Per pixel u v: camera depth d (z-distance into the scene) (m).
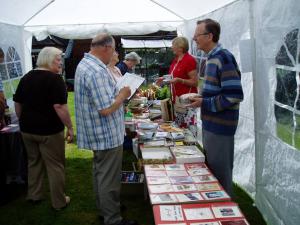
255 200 3.16
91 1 4.80
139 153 3.06
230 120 2.42
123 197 3.47
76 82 2.49
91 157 4.91
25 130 3.08
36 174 3.40
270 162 2.67
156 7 5.25
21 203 3.47
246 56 2.89
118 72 3.98
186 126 3.34
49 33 6.11
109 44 2.44
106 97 2.38
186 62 3.92
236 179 3.75
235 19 3.37
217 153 2.49
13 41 4.98
